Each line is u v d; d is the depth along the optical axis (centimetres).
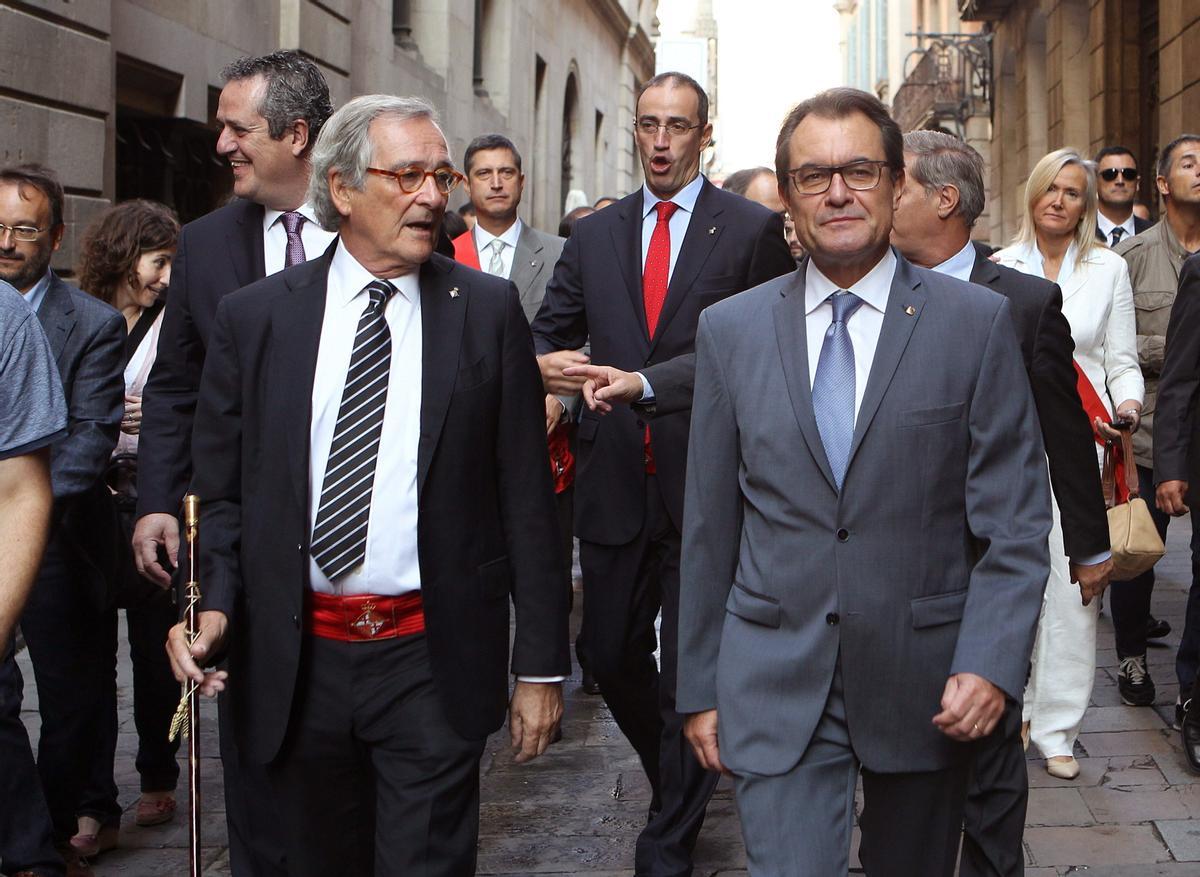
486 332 289
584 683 612
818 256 268
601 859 423
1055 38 1912
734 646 273
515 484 293
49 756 405
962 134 2662
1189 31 1245
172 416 370
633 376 379
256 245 366
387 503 280
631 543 407
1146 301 606
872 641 262
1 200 396
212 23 1038
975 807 325
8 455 247
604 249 424
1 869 357
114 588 414
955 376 264
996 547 259
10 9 741
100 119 839
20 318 250
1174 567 835
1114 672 607
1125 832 433
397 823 279
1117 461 465
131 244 476
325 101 369
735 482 279
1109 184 759
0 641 243
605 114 3266
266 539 282
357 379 283
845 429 267
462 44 1925
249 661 284
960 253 377
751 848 266
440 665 279
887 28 4219
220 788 493
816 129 266
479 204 629
